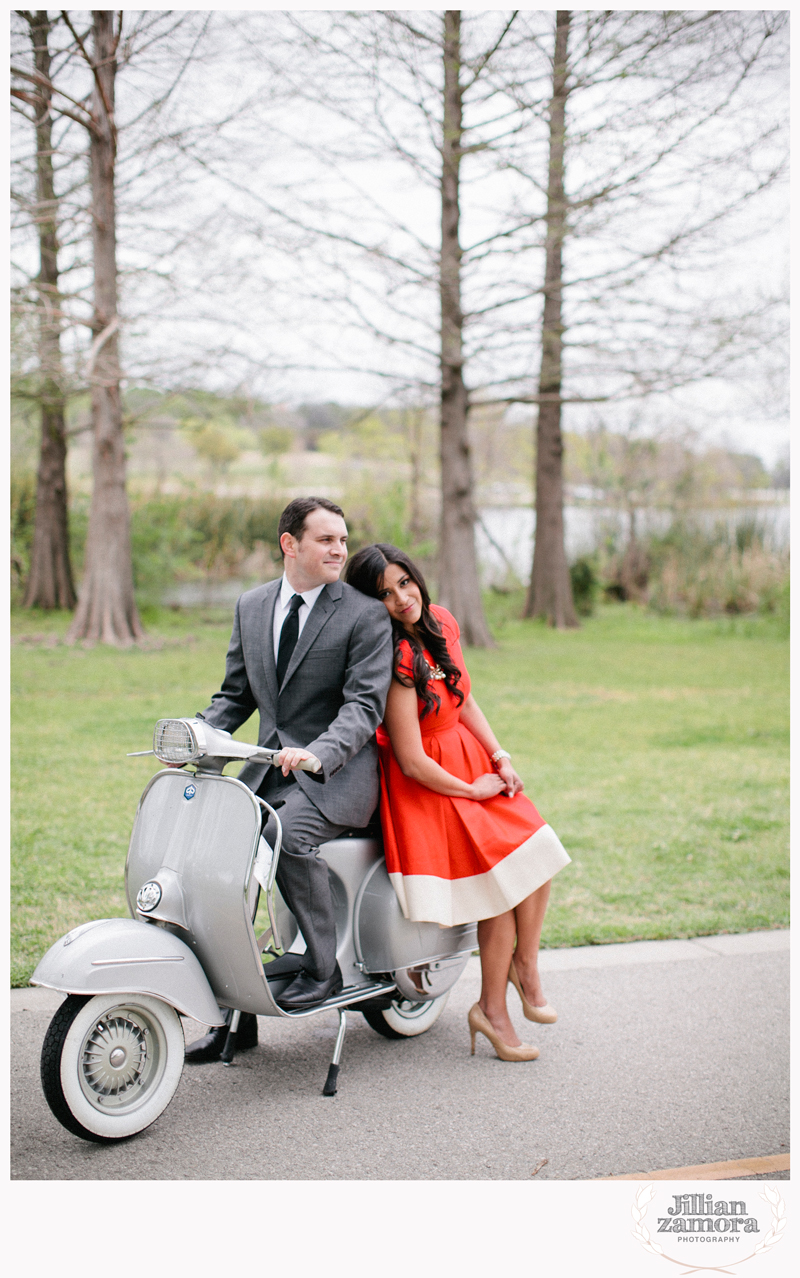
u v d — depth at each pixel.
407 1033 3.34
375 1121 2.72
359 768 2.94
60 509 18.22
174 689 10.74
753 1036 3.31
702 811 6.36
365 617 2.91
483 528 21.41
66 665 12.40
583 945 4.18
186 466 23.19
